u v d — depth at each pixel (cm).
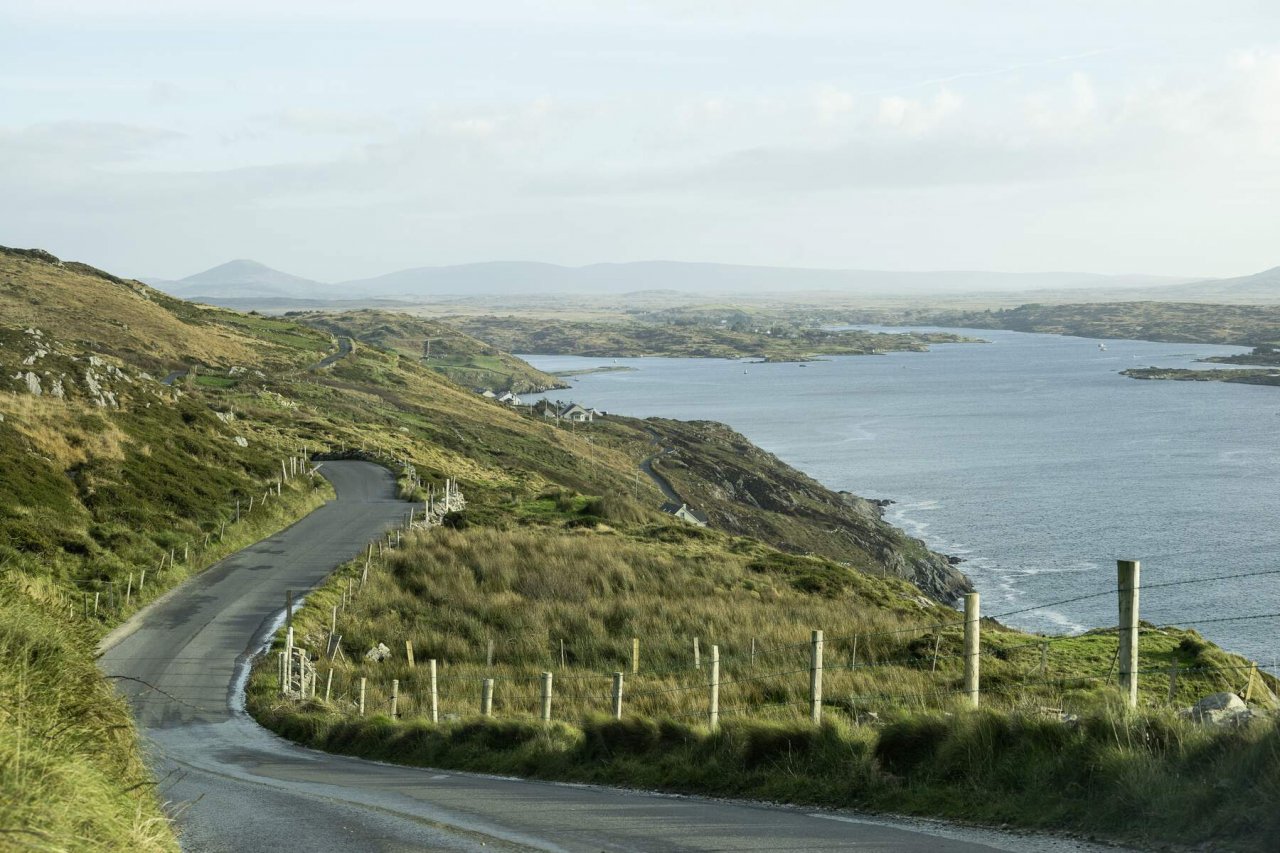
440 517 6012
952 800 1007
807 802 1128
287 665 3098
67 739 867
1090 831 857
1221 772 841
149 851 782
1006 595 8444
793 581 4638
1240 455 15138
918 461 15775
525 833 1027
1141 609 7600
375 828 1084
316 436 9275
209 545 4878
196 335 15400
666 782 1360
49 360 6141
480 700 2698
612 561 4459
